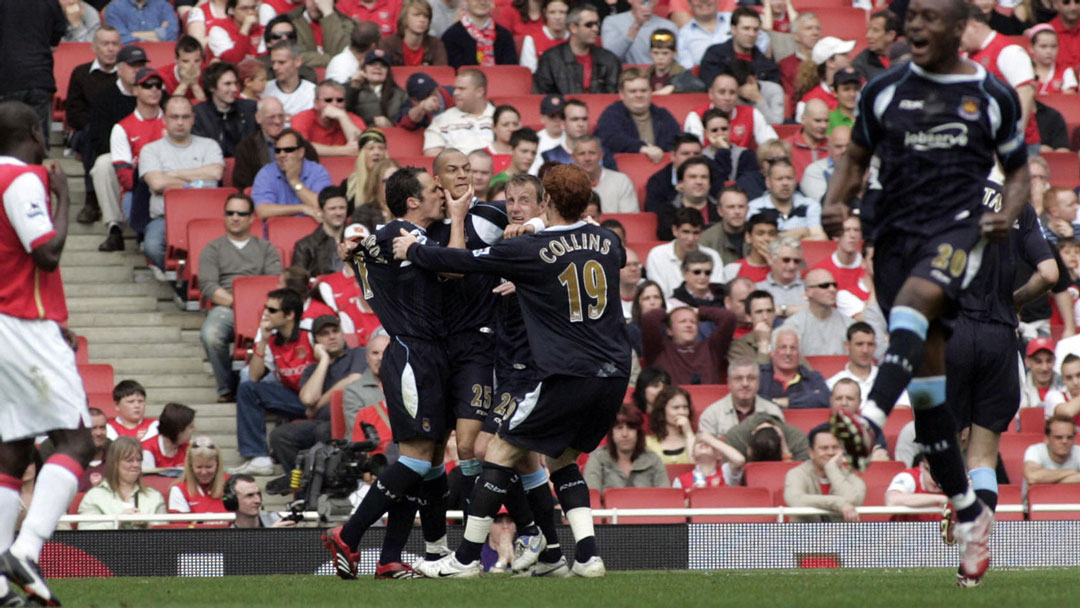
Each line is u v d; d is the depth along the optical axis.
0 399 18.00
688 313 40.09
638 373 40.00
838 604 17.64
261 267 43.00
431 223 24.86
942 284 18.52
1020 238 24.36
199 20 54.19
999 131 18.77
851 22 60.66
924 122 18.92
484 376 24.64
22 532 17.88
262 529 29.84
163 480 35.69
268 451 38.75
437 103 50.50
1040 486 35.31
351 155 48.84
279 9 56.19
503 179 41.84
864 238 45.50
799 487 33.97
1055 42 57.03
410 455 24.33
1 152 18.30
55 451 18.42
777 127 52.72
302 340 39.16
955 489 20.30
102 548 29.67
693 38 57.59
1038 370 41.06
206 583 24.56
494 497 23.91
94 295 45.53
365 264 24.30
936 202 18.97
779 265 43.53
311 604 18.66
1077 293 44.25
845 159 19.98
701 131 51.19
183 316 44.78
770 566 30.62
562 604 18.16
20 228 17.64
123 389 37.19
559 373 22.77
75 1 56.56
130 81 48.22
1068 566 30.48
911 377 18.45
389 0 56.72
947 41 18.61
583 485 24.58
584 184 23.16
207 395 42.19
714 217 47.53
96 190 46.88
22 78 49.81
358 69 52.06
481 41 56.16
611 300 23.22
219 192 45.31
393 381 24.14
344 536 24.44
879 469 36.72
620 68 55.28
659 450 36.91
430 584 22.58
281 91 50.25
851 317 42.97
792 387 39.59
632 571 28.62
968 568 20.48
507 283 24.22
